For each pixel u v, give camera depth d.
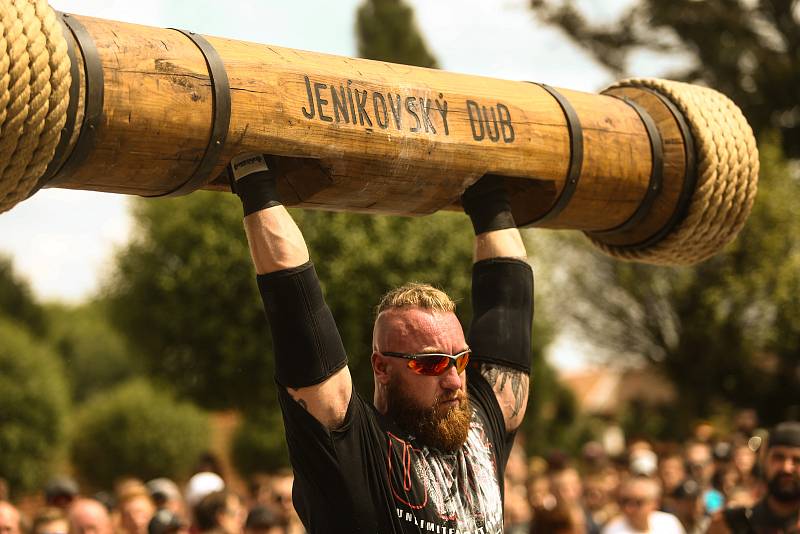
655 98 3.64
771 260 23.03
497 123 3.24
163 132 2.70
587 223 3.64
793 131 25.16
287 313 2.75
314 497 2.77
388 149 3.02
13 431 23.97
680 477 9.31
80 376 46.44
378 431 2.83
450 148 3.13
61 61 2.48
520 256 3.32
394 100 3.06
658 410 28.67
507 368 3.23
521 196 3.50
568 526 6.93
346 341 18.59
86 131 2.60
